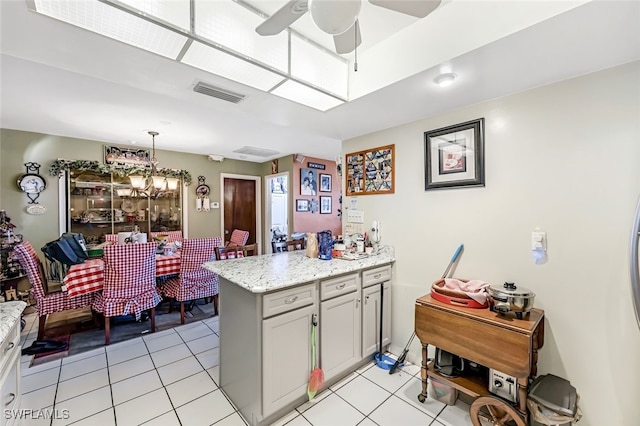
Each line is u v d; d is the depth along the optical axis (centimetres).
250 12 139
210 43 126
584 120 157
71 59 142
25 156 362
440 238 221
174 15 116
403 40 161
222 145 443
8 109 281
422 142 231
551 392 147
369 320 232
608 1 100
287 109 211
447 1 142
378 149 267
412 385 208
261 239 600
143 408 182
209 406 185
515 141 182
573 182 161
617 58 140
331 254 243
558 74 157
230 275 184
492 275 192
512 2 121
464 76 160
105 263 259
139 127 344
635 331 143
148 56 139
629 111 144
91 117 305
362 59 185
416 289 236
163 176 421
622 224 146
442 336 178
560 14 108
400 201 248
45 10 104
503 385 158
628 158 145
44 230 373
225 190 566
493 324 156
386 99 191
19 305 148
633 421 144
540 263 172
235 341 185
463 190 207
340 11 92
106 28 117
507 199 185
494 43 128
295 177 524
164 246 355
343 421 173
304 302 183
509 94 183
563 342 165
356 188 288
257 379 163
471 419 165
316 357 191
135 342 272
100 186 420
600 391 153
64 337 278
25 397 191
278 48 152
